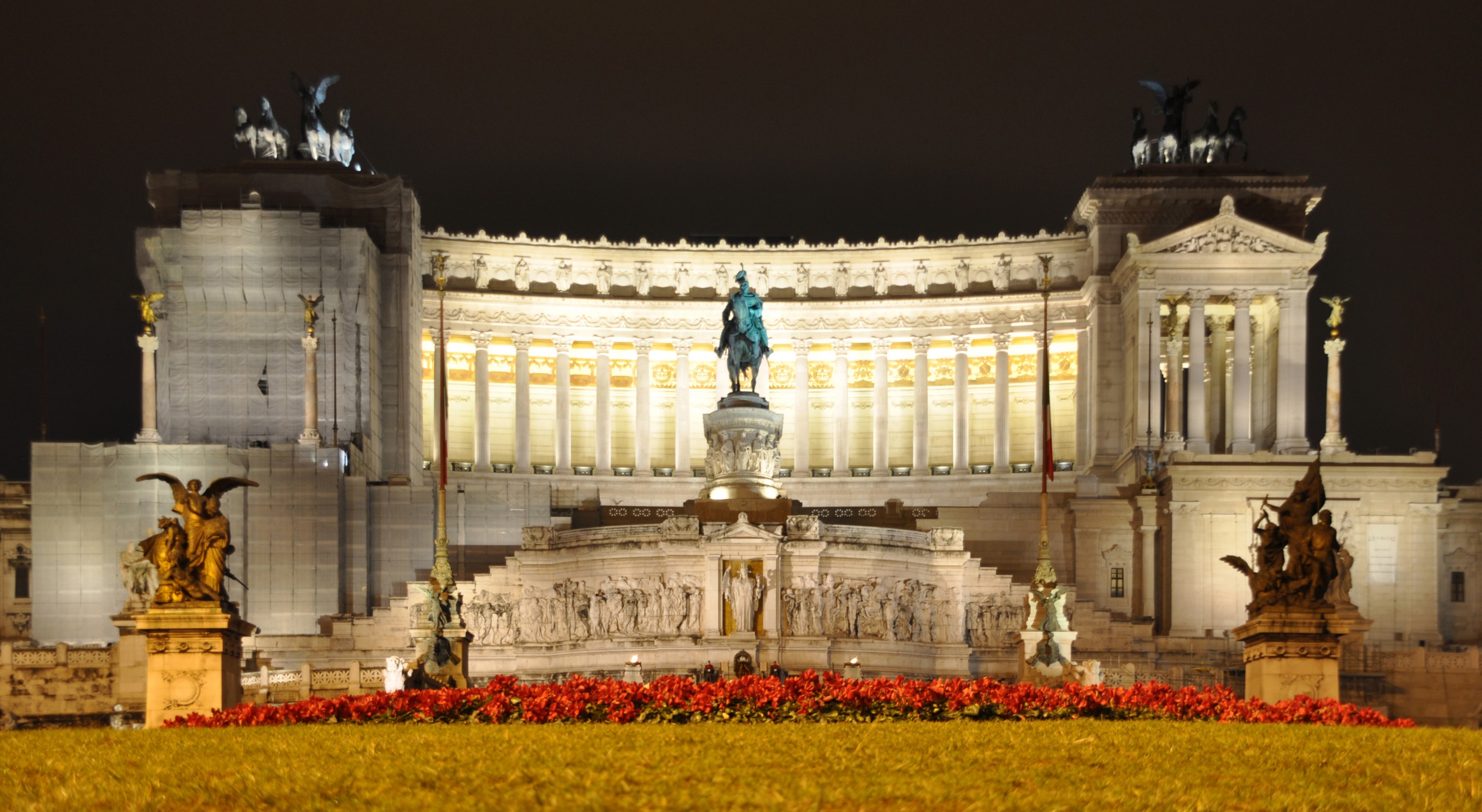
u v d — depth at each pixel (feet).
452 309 412.16
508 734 121.90
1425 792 93.61
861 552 288.30
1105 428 396.78
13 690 267.39
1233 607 331.36
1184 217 404.16
